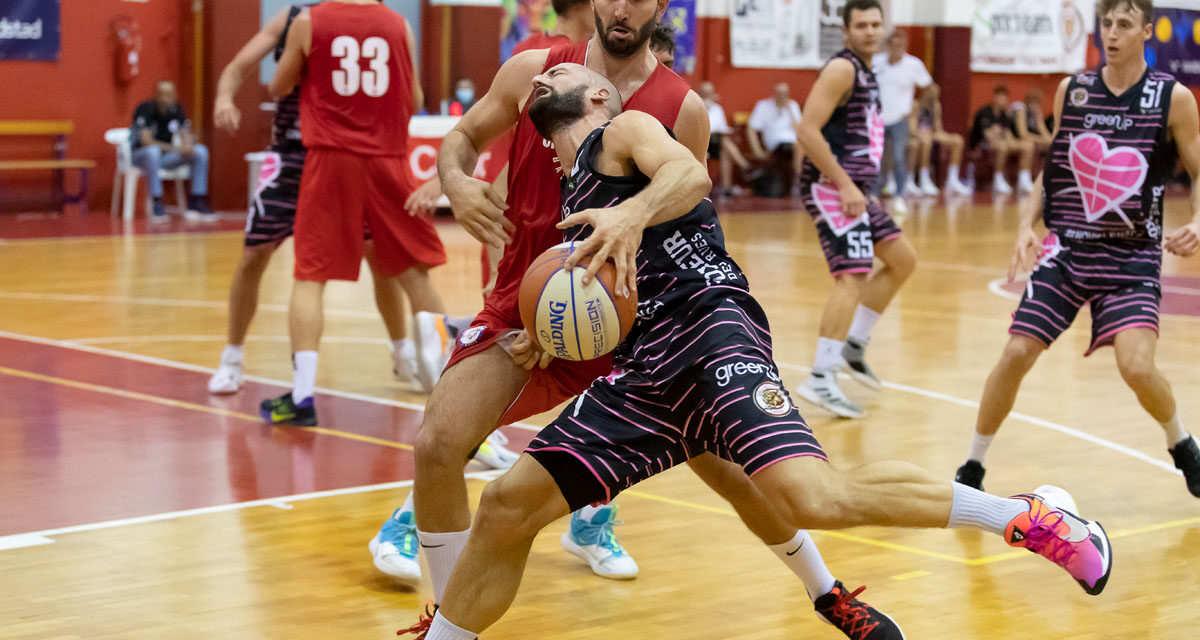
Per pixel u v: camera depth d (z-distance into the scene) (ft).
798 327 47.14
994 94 114.52
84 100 82.69
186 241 69.72
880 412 35.04
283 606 20.29
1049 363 42.11
